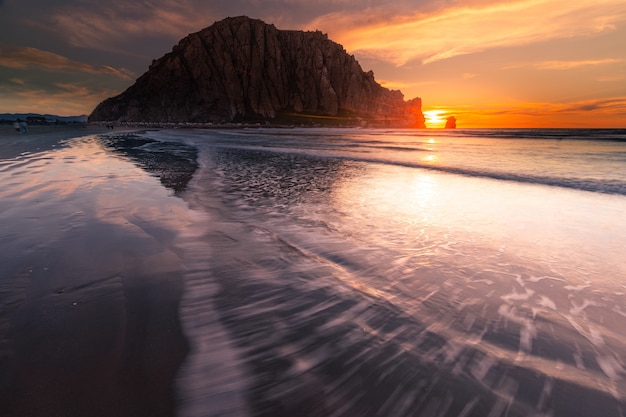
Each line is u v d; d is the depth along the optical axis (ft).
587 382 7.33
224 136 145.38
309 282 12.15
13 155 50.08
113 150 64.08
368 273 13.14
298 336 8.85
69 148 65.62
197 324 9.17
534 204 25.93
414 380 7.29
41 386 6.57
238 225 19.15
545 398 6.84
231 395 6.73
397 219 21.38
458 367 7.75
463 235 18.31
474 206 25.14
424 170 45.19
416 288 11.93
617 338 9.06
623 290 12.05
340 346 8.46
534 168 48.47
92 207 21.47
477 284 12.36
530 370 7.70
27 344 7.91
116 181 31.01
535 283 12.53
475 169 46.88
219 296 10.88
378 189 31.37
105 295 10.55
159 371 7.22
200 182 32.42
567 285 12.42
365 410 6.48
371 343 8.63
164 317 9.45
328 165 49.44
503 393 6.97
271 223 19.89
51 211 20.27
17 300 10.06
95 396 6.40
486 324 9.67
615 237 18.11
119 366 7.29
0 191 25.38
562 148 95.66
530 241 17.44
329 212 22.82
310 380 7.24
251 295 11.03
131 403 6.30
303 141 119.03
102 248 14.58
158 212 20.92
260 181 34.60
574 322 9.87
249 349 8.21
